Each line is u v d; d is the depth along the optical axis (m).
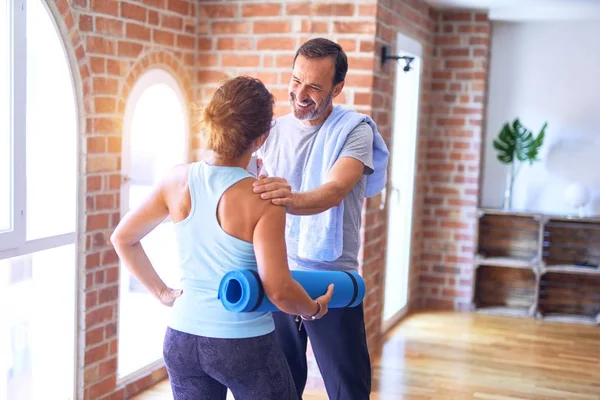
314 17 4.04
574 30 5.92
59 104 3.22
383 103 4.25
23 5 2.88
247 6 4.13
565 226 5.89
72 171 3.26
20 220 2.93
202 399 1.96
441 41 5.82
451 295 6.01
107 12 3.36
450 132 5.88
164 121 4.05
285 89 4.10
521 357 4.80
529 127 6.06
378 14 4.00
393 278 5.66
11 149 2.88
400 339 5.09
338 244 2.42
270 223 1.81
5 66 2.85
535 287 5.84
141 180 3.91
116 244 1.98
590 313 5.91
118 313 3.60
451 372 4.45
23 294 3.18
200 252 1.86
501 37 6.04
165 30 3.87
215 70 4.21
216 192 1.83
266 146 2.57
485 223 6.05
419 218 5.91
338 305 2.11
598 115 5.93
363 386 2.53
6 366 3.12
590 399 4.09
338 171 2.31
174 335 1.91
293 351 2.57
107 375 3.56
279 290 1.79
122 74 3.50
